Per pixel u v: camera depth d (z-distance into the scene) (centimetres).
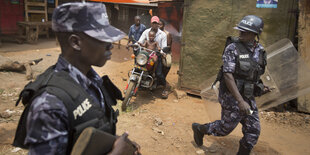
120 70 748
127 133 114
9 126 355
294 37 445
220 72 281
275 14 440
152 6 1106
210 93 344
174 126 402
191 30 525
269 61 337
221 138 370
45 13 1282
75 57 111
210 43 506
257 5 450
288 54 333
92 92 117
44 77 104
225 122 274
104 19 112
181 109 478
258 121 268
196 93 544
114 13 1418
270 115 454
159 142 348
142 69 460
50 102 91
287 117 446
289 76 327
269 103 338
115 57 923
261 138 373
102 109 111
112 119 125
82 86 111
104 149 103
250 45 257
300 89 328
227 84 256
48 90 94
